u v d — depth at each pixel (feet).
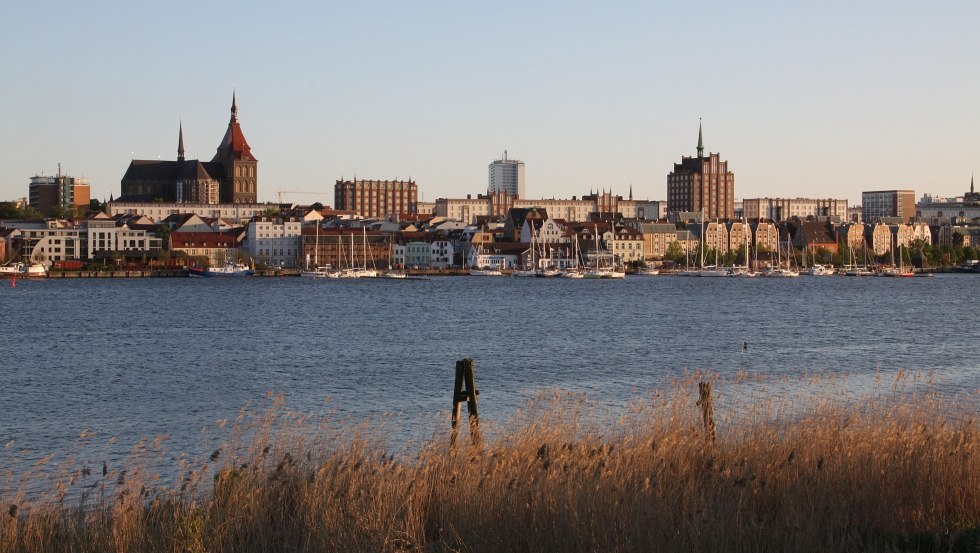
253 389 246.47
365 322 477.77
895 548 79.56
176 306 614.34
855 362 294.25
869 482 92.07
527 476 87.86
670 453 97.50
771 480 92.43
